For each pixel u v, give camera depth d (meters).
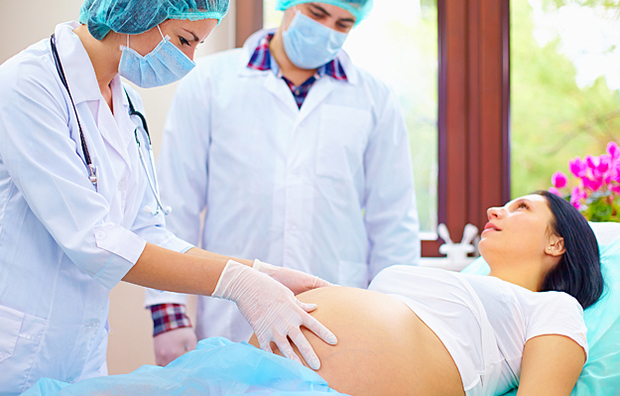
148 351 1.91
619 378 0.98
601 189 1.83
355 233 1.65
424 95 2.26
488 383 1.05
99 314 1.01
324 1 1.48
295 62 1.63
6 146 0.83
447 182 2.24
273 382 0.82
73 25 1.06
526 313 1.11
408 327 1.03
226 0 0.98
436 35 2.25
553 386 0.93
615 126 2.24
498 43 2.23
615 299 1.18
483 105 2.23
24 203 0.89
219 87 1.66
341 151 1.63
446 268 2.07
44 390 0.78
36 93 0.87
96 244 0.85
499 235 1.33
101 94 1.02
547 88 2.26
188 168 1.60
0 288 0.86
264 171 1.59
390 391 0.91
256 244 1.57
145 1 0.89
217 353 0.84
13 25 1.84
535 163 2.26
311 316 0.97
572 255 1.27
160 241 1.16
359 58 2.23
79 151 0.94
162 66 0.99
